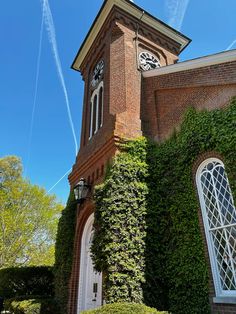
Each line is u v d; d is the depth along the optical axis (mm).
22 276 16359
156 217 8672
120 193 8562
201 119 8641
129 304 6062
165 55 15680
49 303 10812
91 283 10438
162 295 7605
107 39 15023
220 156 7609
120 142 10023
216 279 6723
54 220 28938
